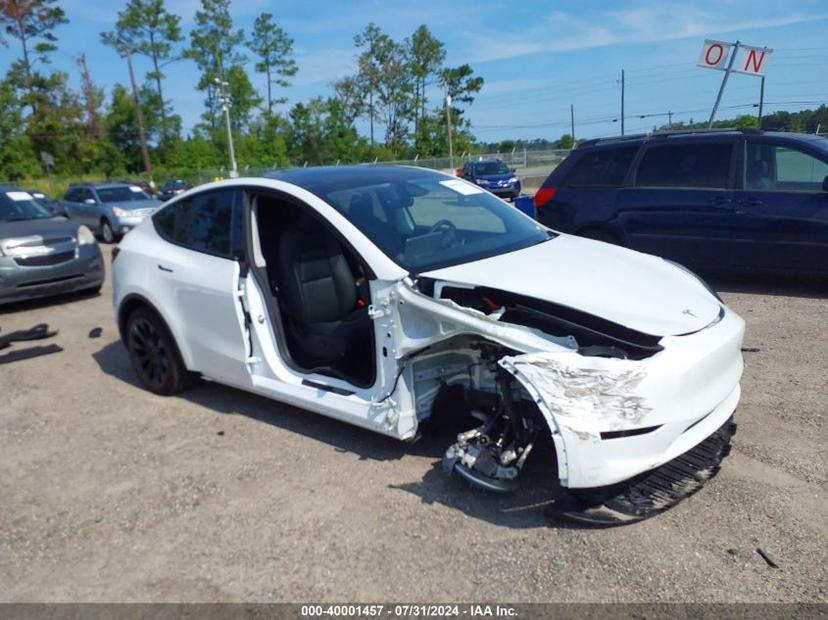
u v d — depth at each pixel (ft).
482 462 10.98
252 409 16.15
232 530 11.16
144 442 14.83
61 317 27.99
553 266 12.67
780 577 9.11
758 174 23.48
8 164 185.47
